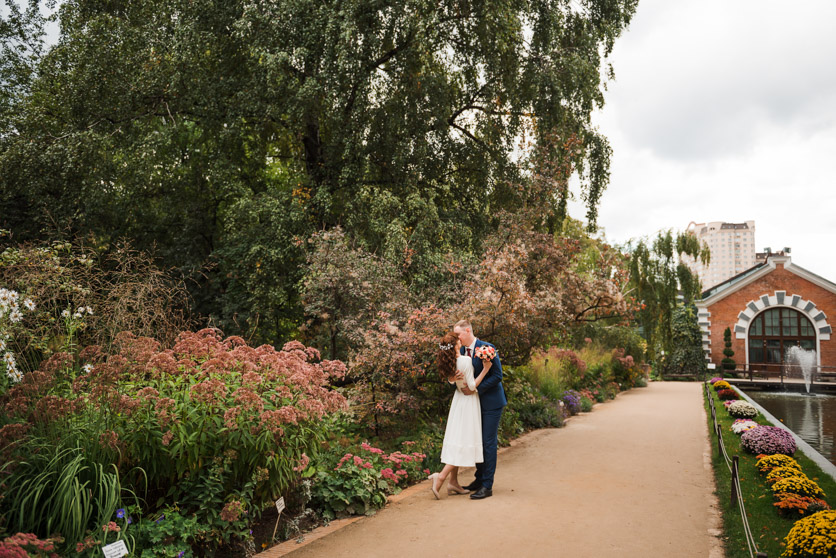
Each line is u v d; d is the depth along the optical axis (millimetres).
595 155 15469
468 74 14031
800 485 5582
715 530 4840
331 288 8922
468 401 5871
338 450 6059
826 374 28469
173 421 4023
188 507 4121
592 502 5676
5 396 4055
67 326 5863
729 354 31953
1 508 3363
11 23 17562
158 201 16375
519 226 11500
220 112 13492
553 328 10289
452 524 4969
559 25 14219
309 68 12602
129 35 13617
